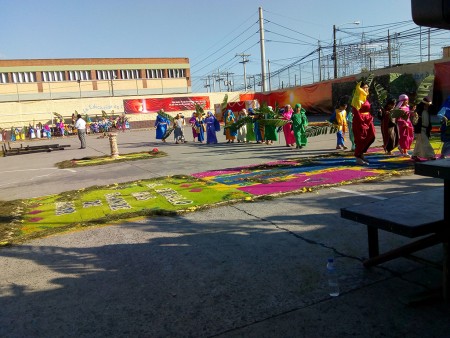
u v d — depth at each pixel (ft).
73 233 19.58
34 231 20.53
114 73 224.94
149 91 232.53
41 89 209.46
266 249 15.61
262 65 127.85
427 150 31.50
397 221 10.64
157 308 11.71
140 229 19.45
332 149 44.91
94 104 155.74
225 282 13.05
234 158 43.86
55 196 29.86
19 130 142.41
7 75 204.33
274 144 56.03
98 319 11.32
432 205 11.91
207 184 29.53
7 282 14.33
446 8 6.22
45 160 57.82
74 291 13.23
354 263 13.70
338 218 18.70
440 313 10.32
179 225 19.66
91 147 76.74
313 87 123.34
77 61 216.33
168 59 235.61
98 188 31.53
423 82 32.94
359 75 104.53
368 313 10.58
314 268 13.55
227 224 19.19
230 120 64.03
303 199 22.72
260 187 26.76
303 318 10.59
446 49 96.94
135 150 62.95
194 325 10.68
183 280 13.44
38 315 11.78
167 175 35.65
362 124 31.81
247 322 10.62
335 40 121.80
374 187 24.41
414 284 11.90
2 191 34.63
